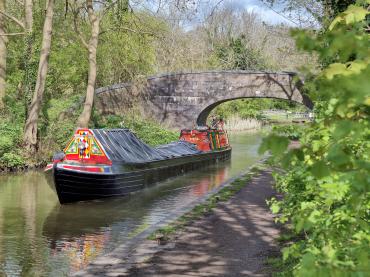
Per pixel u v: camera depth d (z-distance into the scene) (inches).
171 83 1531.7
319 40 67.0
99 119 1341.0
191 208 494.9
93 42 1120.8
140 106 1525.6
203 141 1147.9
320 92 65.3
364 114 74.0
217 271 287.9
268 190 620.1
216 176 932.0
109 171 676.7
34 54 1178.6
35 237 458.3
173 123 1537.9
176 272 286.5
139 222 530.3
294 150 74.7
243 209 486.6
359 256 85.2
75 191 635.5
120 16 1138.7
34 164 954.7
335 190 152.6
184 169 953.5
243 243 353.4
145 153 827.4
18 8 1347.2
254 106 2551.7
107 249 419.2
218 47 2635.3
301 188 264.5
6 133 993.5
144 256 320.8
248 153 1337.4
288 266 280.1
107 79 1619.1
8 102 1152.2
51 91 1429.6
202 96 1528.1
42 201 645.9
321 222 155.1
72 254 402.6
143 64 1546.5
